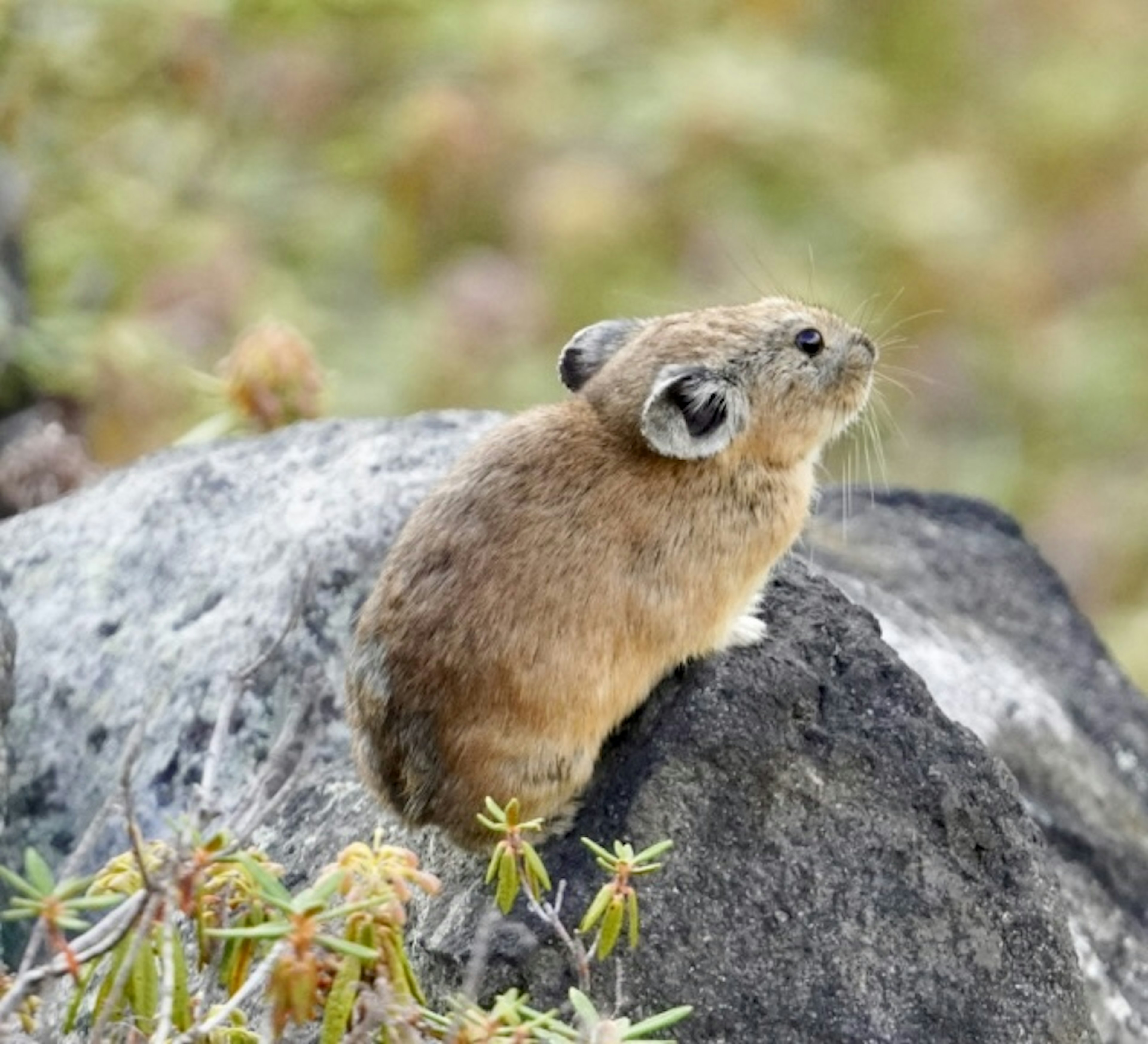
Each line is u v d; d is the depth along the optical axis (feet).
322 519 60.08
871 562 67.46
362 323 103.45
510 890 40.98
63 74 97.14
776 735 47.24
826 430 51.52
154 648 59.31
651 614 46.88
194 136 103.35
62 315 94.38
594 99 112.57
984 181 123.13
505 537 46.55
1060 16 132.77
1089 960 56.44
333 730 56.65
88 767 58.18
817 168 114.52
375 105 110.83
